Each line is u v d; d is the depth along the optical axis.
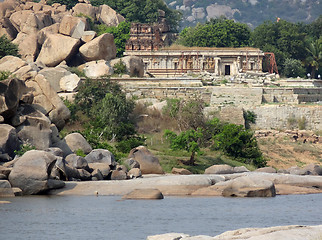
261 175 114.12
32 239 66.62
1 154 106.19
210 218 78.75
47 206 86.50
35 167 97.56
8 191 95.56
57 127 131.25
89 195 98.44
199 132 155.38
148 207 86.75
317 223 76.00
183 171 130.75
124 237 67.75
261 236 55.47
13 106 116.06
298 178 113.62
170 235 58.88
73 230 70.94
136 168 116.50
